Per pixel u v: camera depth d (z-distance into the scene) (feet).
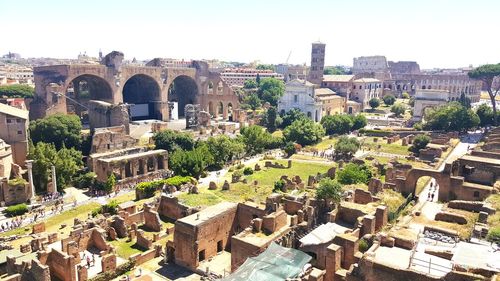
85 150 370.12
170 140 374.43
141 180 324.60
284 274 140.36
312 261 162.09
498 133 374.84
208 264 184.03
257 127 417.28
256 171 342.85
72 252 184.03
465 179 251.39
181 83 639.76
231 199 266.77
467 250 134.92
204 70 612.29
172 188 289.33
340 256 150.10
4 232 221.46
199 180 320.29
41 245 194.80
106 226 216.33
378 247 144.36
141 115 570.05
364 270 131.54
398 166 301.43
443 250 138.92
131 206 244.22
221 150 363.15
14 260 169.58
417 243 146.72
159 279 174.19
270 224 179.93
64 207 264.52
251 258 152.15
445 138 399.65
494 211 181.57
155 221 226.99
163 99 567.59
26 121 322.34
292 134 435.94
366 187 251.19
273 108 520.83
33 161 285.43
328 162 372.38
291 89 565.94
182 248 184.34
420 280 121.19
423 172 235.40
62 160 296.10
